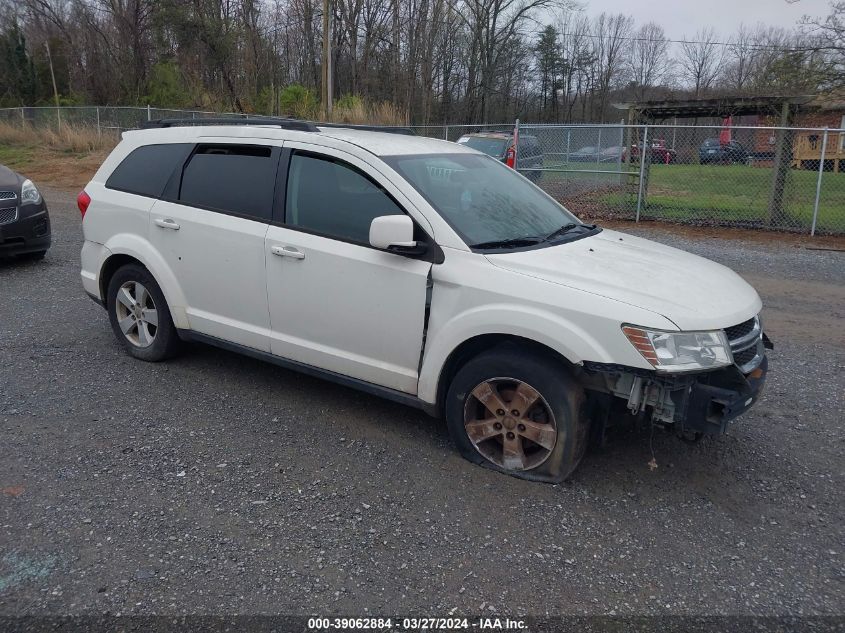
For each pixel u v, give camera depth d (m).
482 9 46.31
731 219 13.58
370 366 4.18
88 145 24.14
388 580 2.99
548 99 59.22
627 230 13.45
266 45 37.53
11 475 3.75
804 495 3.76
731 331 3.58
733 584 3.01
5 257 9.02
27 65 46.12
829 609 2.87
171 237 4.98
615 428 4.47
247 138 4.72
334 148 4.31
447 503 3.58
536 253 3.89
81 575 2.96
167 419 4.49
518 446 3.80
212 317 4.90
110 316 5.60
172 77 32.44
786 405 4.96
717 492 3.77
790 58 17.61
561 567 3.10
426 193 4.02
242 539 3.24
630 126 13.80
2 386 4.93
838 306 7.84
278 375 5.29
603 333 3.42
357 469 3.91
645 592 2.95
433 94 44.38
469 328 3.73
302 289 4.34
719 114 14.99
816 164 18.36
